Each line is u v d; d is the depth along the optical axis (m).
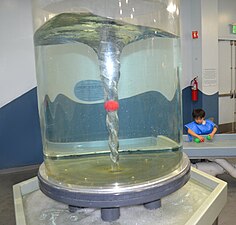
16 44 3.47
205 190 1.22
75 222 1.03
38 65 1.20
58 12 1.13
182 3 4.41
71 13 1.07
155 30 1.18
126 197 0.89
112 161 1.10
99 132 1.23
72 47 1.30
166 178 0.96
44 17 1.17
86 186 0.92
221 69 5.13
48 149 1.14
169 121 1.21
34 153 3.70
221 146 2.49
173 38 1.20
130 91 1.26
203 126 2.95
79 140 1.20
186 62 4.59
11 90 3.51
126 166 1.06
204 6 4.35
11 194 2.80
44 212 1.11
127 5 1.12
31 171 3.55
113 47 1.09
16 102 3.55
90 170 1.04
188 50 4.58
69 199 0.92
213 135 2.88
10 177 3.36
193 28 4.52
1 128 3.52
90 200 0.89
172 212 1.06
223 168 2.72
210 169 2.71
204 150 2.44
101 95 1.24
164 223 0.99
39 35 1.16
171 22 1.19
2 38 3.41
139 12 1.16
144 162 1.09
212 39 4.49
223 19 4.98
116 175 0.99
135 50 1.27
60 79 1.26
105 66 1.10
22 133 3.62
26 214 1.10
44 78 1.19
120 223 1.01
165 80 1.22
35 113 3.64
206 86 4.54
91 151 1.16
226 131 5.32
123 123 1.25
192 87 4.61
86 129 1.22
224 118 5.28
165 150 1.18
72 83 1.27
